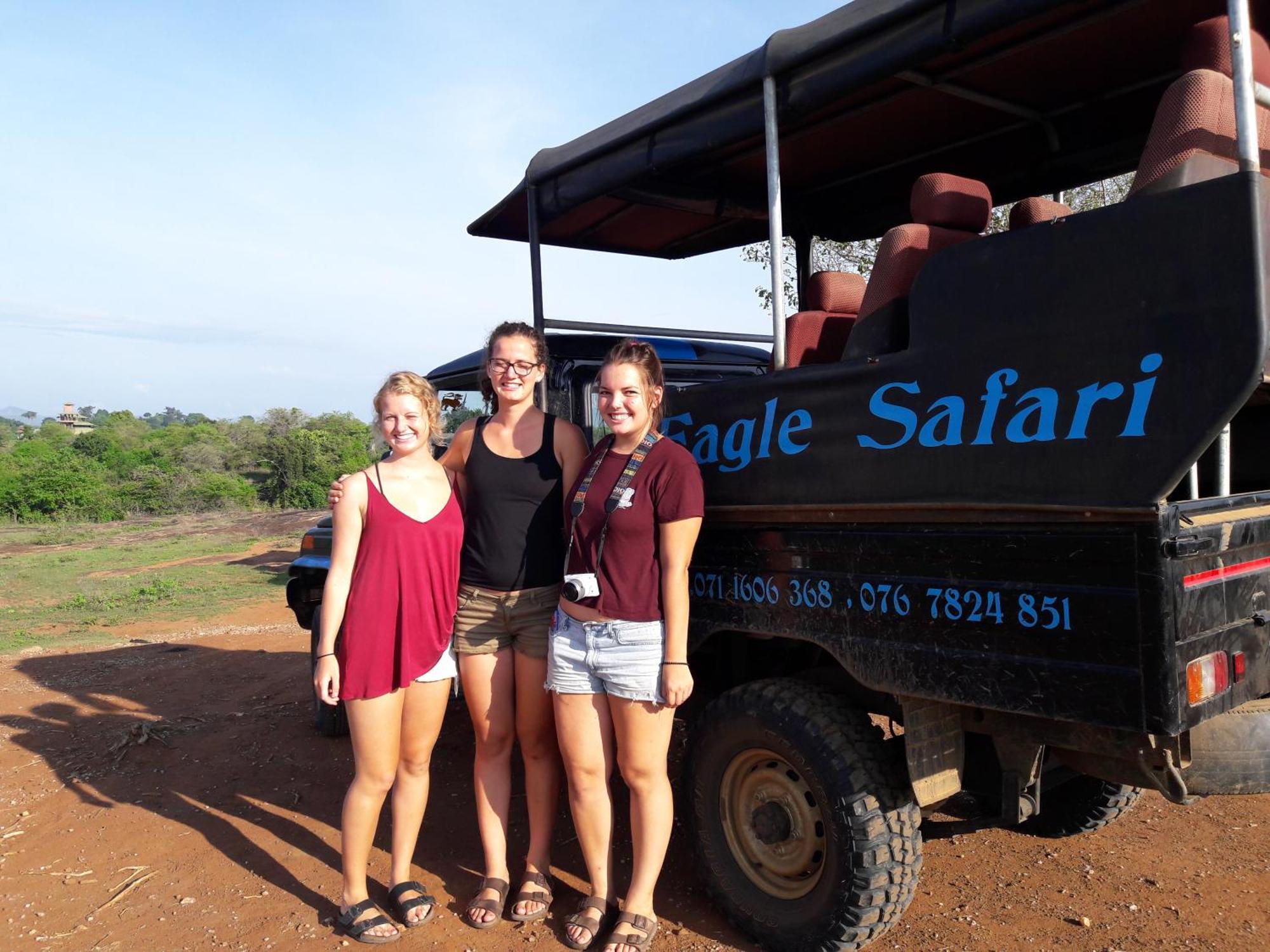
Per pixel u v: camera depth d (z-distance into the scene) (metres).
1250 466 3.55
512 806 4.66
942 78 3.66
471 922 3.43
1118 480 2.29
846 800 2.88
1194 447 2.16
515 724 3.54
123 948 3.39
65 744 5.87
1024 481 2.47
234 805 4.75
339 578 3.30
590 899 3.31
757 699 3.16
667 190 4.80
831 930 2.93
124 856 4.18
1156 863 3.72
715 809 3.33
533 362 3.38
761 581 3.21
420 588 3.30
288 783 5.03
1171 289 2.20
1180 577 2.28
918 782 2.81
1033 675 2.47
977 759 3.06
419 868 3.95
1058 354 2.41
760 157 4.46
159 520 35.41
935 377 2.69
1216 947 3.08
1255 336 2.06
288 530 26.98
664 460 3.01
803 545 3.06
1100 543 2.34
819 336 3.93
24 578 17.34
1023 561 2.50
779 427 3.12
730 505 3.28
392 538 3.27
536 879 3.47
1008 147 4.43
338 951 3.31
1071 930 3.24
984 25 2.63
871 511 2.85
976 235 3.29
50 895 3.83
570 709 3.17
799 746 3.00
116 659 8.73
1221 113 2.43
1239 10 2.15
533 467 3.38
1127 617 2.29
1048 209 3.38
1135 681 2.28
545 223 4.43
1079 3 2.54
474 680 3.44
